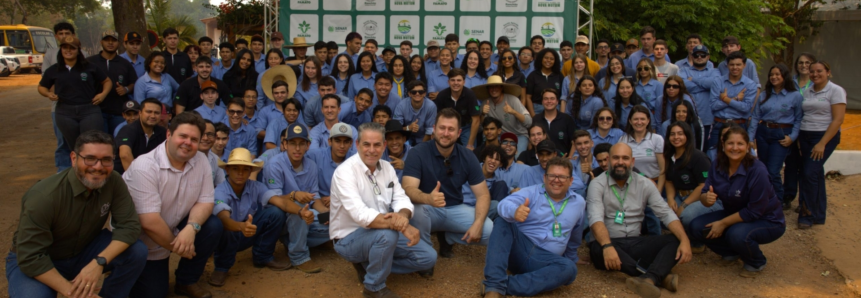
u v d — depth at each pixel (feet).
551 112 22.97
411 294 15.07
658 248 16.03
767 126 21.80
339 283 15.62
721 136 16.87
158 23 69.10
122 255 12.13
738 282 16.49
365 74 25.72
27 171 26.86
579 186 18.42
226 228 14.58
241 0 51.16
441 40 33.65
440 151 15.84
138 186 12.66
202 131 13.10
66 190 11.44
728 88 22.89
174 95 25.63
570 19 33.35
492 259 14.93
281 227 16.15
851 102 54.39
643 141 20.04
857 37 53.47
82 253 12.26
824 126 20.54
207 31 101.45
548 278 14.79
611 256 15.72
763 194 16.14
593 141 21.26
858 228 20.85
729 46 25.36
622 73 24.61
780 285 16.33
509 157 19.52
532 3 33.24
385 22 33.53
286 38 33.60
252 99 22.88
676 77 21.86
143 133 17.94
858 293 15.76
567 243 16.05
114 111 24.06
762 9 52.03
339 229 14.62
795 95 21.04
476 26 33.50
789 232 20.57
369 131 13.99
